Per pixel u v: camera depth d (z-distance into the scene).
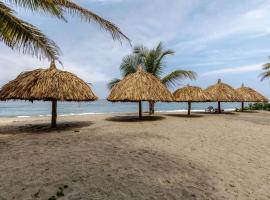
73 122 11.23
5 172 3.79
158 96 10.51
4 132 8.07
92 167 4.11
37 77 7.90
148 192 3.29
